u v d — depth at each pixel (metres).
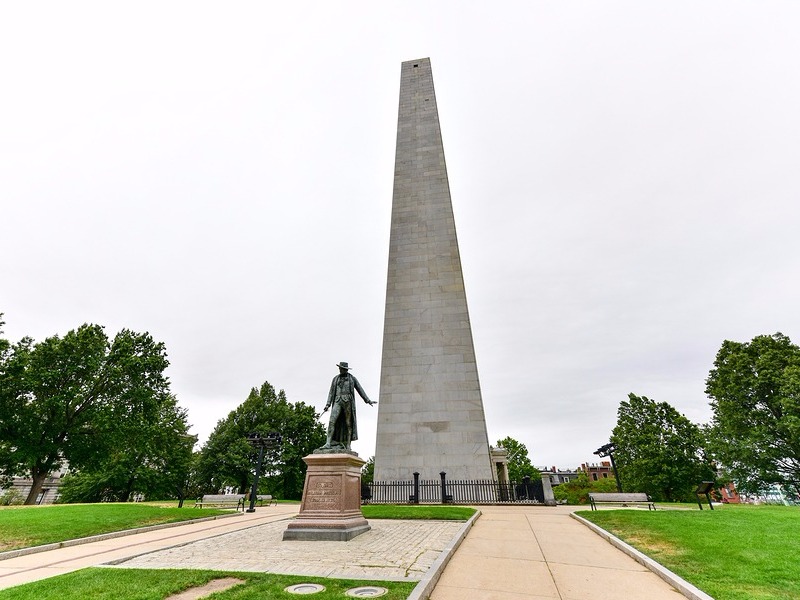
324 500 11.19
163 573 7.13
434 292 29.77
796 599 5.78
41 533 11.29
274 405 56.38
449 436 25.73
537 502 21.05
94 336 37.78
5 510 14.51
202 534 12.41
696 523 11.70
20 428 32.97
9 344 33.06
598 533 11.38
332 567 7.48
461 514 15.29
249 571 7.21
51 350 35.12
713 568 7.32
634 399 47.62
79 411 35.38
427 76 38.22
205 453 52.06
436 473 24.92
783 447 34.47
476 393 26.53
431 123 35.69
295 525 10.77
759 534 9.97
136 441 37.50
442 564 7.60
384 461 25.72
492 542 10.26
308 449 54.19
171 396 52.03
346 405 12.75
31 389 33.44
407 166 34.41
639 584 6.79
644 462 41.94
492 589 6.48
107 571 7.38
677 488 40.59
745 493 38.09
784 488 36.28
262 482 51.91
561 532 11.74
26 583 6.80
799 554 8.05
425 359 27.98
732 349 39.59
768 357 36.53
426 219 32.22
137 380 38.50
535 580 6.98
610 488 63.22
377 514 15.74
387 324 29.44
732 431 37.56
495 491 23.34
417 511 16.44
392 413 26.92
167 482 48.75
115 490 48.12
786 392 33.38
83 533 11.83
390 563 7.76
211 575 6.92
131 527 13.38
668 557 8.18
